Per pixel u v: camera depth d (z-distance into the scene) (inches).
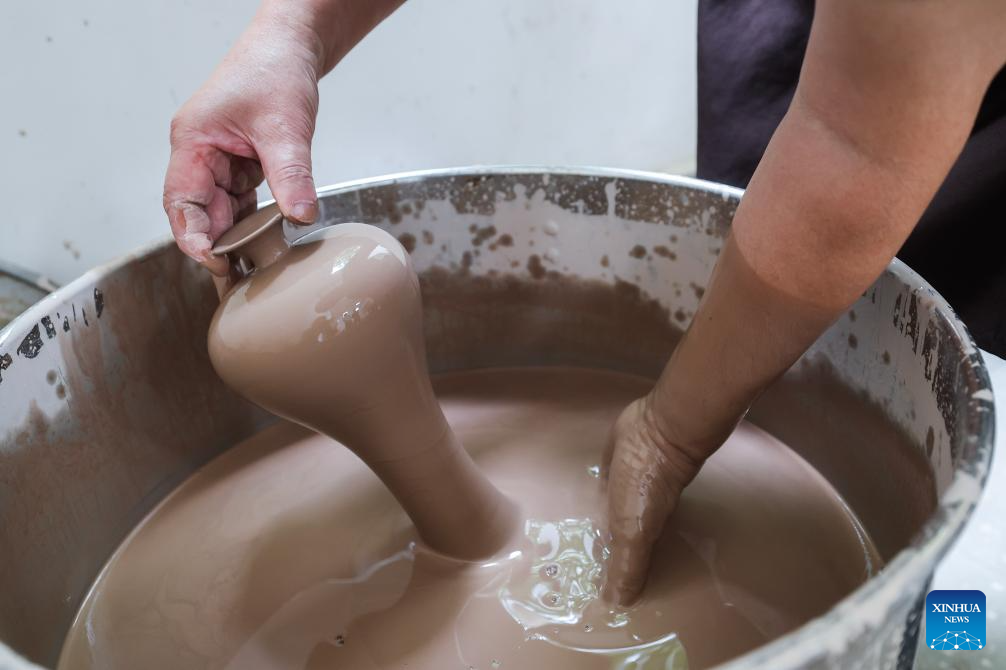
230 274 27.8
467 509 31.2
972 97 19.1
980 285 39.6
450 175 39.0
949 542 17.8
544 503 35.1
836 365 34.5
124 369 35.4
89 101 56.9
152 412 37.1
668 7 74.7
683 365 28.5
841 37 19.0
